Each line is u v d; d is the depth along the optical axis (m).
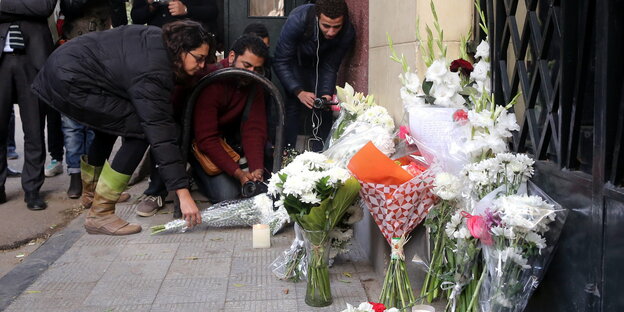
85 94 4.36
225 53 6.67
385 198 3.02
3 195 5.88
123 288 3.63
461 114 2.92
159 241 4.50
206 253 4.21
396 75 3.66
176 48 4.14
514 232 2.40
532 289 2.51
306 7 5.20
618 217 2.06
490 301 2.57
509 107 2.80
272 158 5.43
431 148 3.01
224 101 5.05
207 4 6.29
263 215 4.63
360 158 3.01
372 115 3.73
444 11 3.28
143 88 4.19
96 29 5.88
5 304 3.45
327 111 5.60
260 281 3.70
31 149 5.60
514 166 2.61
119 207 5.49
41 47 5.48
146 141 4.62
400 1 3.56
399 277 3.11
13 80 5.54
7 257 4.46
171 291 3.57
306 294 3.36
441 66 3.03
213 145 5.02
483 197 2.64
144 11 6.20
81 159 5.48
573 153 2.36
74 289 3.63
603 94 2.10
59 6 6.07
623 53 2.07
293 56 5.33
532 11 2.69
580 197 2.29
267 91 5.23
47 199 6.01
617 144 2.07
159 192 5.21
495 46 3.02
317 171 3.26
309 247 3.29
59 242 4.53
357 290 3.51
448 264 2.99
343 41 5.02
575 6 2.32
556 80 2.45
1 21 5.42
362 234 4.17
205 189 5.34
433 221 3.04
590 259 2.23
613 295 2.10
